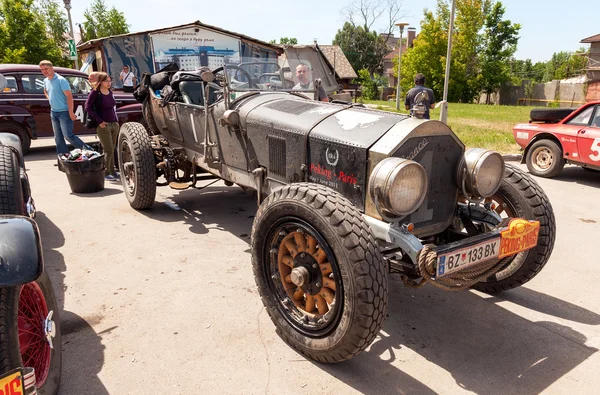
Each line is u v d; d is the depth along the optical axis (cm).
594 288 370
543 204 317
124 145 543
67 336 290
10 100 869
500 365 271
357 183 288
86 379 250
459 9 4125
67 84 700
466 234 316
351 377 258
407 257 294
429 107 781
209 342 287
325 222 243
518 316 327
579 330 309
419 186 262
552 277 390
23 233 194
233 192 640
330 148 305
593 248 454
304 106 368
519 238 278
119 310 322
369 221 276
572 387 252
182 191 643
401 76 4541
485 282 353
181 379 253
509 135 1198
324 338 257
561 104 3903
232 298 342
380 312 237
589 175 801
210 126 448
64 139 738
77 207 558
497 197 336
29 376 174
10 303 184
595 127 706
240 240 457
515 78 5184
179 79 509
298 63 465
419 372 263
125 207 562
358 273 231
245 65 426
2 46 2088
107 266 392
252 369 262
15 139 442
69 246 434
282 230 281
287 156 346
